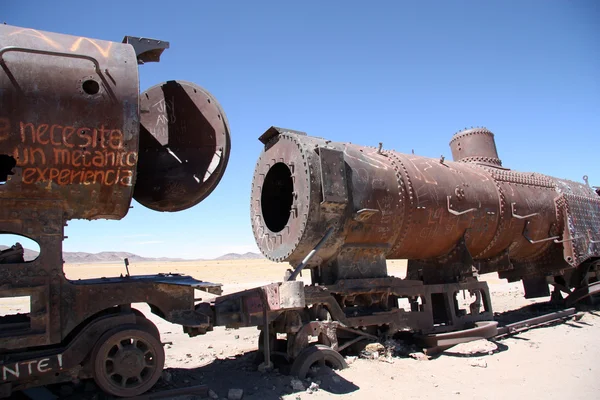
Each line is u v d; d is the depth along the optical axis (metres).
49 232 4.53
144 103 6.67
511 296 16.19
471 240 8.97
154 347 4.82
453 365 6.77
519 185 10.20
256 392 5.39
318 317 6.64
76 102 4.45
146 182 6.56
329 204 6.57
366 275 7.30
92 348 4.58
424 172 8.22
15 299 18.56
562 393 5.55
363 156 7.58
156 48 5.59
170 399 4.89
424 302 7.96
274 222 8.08
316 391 5.43
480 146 10.95
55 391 5.11
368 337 7.11
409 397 5.36
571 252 10.60
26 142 4.27
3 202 4.38
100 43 4.93
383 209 7.26
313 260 6.93
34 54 4.38
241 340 9.29
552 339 8.58
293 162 6.98
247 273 42.75
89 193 4.75
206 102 6.41
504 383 5.94
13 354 4.33
